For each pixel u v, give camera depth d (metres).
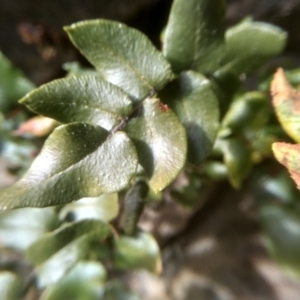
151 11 0.16
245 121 0.12
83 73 0.14
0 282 0.13
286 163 0.07
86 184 0.07
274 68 0.14
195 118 0.08
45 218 0.12
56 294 0.12
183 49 0.09
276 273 0.19
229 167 0.12
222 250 0.19
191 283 0.19
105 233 0.11
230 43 0.09
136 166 0.07
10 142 0.15
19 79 0.13
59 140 0.07
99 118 0.08
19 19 0.15
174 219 0.17
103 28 0.08
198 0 0.08
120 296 0.12
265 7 0.16
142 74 0.08
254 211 0.19
